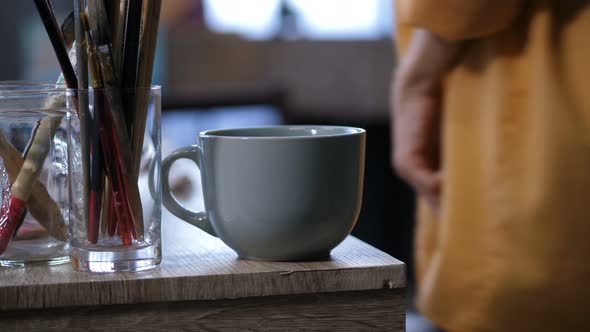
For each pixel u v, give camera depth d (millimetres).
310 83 3959
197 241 893
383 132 3854
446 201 1234
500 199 1150
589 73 1089
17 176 803
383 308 798
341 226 810
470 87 1203
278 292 779
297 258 810
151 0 776
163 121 3643
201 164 827
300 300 786
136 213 783
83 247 783
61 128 817
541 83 1110
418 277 1395
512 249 1145
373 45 3924
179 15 3842
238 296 775
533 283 1132
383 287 793
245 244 807
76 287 754
